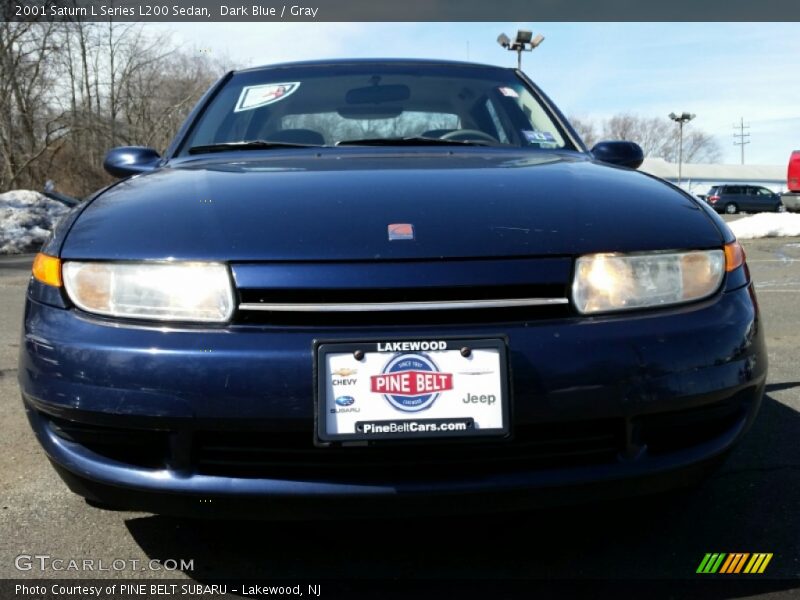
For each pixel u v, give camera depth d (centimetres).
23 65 2294
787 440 257
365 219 164
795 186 2616
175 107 2834
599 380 150
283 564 178
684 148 7812
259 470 151
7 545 189
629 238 162
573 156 244
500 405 146
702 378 156
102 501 160
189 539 191
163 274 155
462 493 148
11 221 1226
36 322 161
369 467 150
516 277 154
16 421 289
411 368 146
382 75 298
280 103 282
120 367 149
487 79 304
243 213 168
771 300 566
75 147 2544
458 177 192
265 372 146
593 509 203
